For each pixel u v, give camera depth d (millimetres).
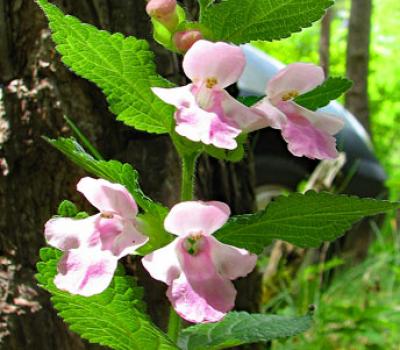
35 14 209
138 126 170
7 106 214
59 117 213
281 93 162
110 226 151
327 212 159
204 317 138
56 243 148
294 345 333
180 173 226
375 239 536
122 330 161
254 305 272
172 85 159
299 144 153
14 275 217
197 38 155
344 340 365
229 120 148
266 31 161
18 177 216
